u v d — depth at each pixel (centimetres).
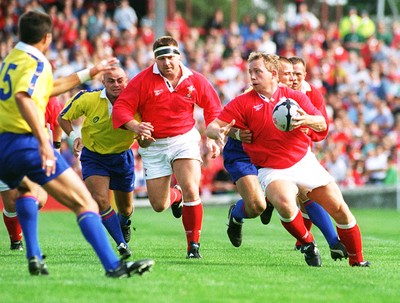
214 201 7638
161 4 9694
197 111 8069
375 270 2886
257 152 2950
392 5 11769
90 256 3253
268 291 2366
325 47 10306
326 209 2948
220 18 10238
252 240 4306
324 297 2300
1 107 2383
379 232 5000
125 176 3512
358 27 10806
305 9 10506
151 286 2361
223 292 2325
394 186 8019
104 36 9181
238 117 2956
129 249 3394
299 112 2833
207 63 9350
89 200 2422
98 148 3441
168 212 6931
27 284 2361
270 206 3922
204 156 7788
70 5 9206
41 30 2403
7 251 3553
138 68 8888
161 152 3359
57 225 5444
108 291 2262
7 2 9169
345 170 8119
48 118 3628
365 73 9912
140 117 3391
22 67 2364
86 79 2470
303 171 2920
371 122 8906
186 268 2844
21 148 2366
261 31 10031
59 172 2383
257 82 2930
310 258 3003
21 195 2534
